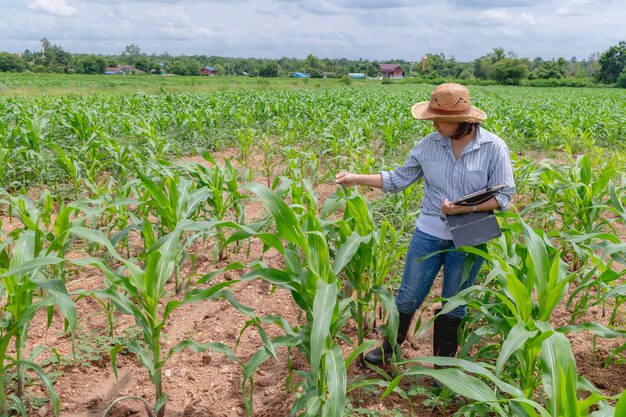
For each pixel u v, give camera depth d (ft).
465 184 11.29
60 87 156.66
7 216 23.67
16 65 376.27
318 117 56.90
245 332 15.06
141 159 22.16
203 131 48.16
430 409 11.71
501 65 302.45
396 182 12.51
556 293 9.71
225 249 20.42
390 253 13.55
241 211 19.42
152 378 10.60
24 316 9.81
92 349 13.42
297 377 12.88
